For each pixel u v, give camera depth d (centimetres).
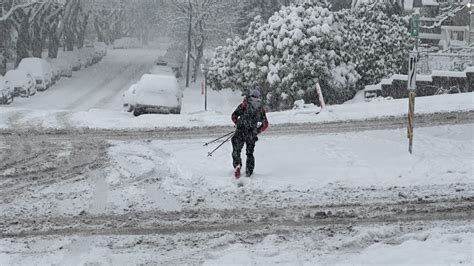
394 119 2684
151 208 1410
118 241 1188
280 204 1443
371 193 1527
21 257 1089
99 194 1520
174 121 2742
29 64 6681
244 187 1583
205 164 1839
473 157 1908
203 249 1148
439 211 1375
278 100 4472
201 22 9275
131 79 8312
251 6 9694
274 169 1791
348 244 1162
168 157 1962
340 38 4359
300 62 4278
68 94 6425
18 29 7512
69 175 1723
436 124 2544
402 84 3994
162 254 1118
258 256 1095
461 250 1068
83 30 10669
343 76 4344
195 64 8831
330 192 1539
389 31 4791
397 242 1177
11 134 2389
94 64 10319
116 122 2722
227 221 1319
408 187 1573
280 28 4547
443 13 7219
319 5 4703
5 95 5259
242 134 1677
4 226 1273
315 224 1295
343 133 2362
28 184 1622
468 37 6631
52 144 2192
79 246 1157
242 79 5703
